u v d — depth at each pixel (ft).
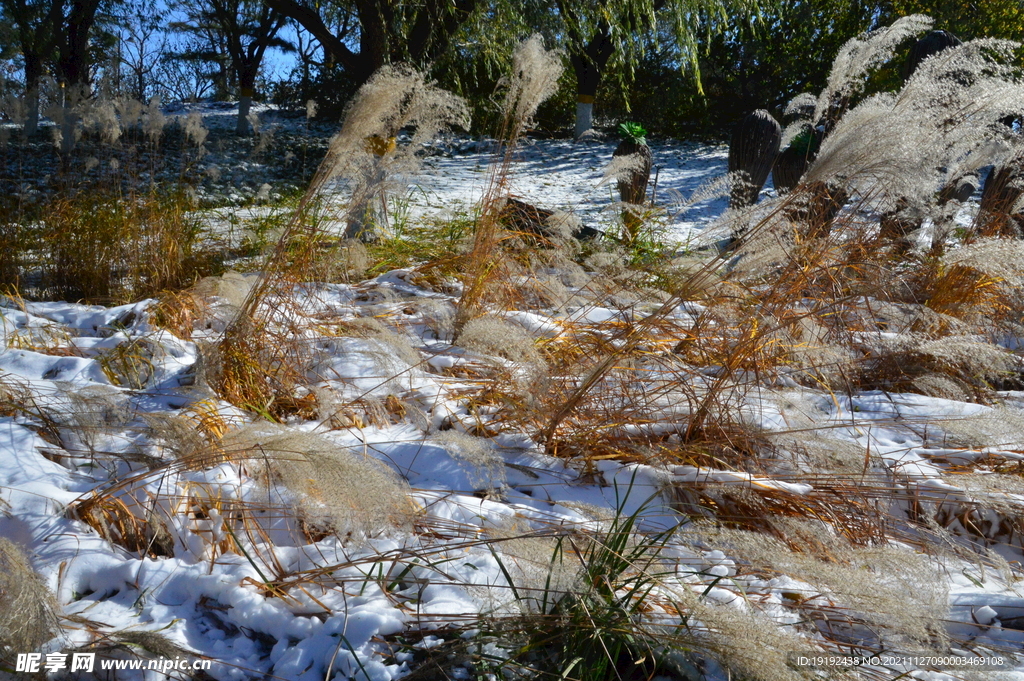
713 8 47.34
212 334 14.69
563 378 11.08
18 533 7.78
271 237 20.72
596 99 78.02
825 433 10.37
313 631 6.81
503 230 17.52
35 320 15.23
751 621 5.95
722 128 77.15
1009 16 64.75
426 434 10.25
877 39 13.07
